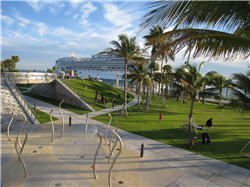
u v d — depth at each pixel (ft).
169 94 49.78
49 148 20.11
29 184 15.24
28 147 20.18
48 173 16.75
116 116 62.39
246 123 60.03
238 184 22.22
